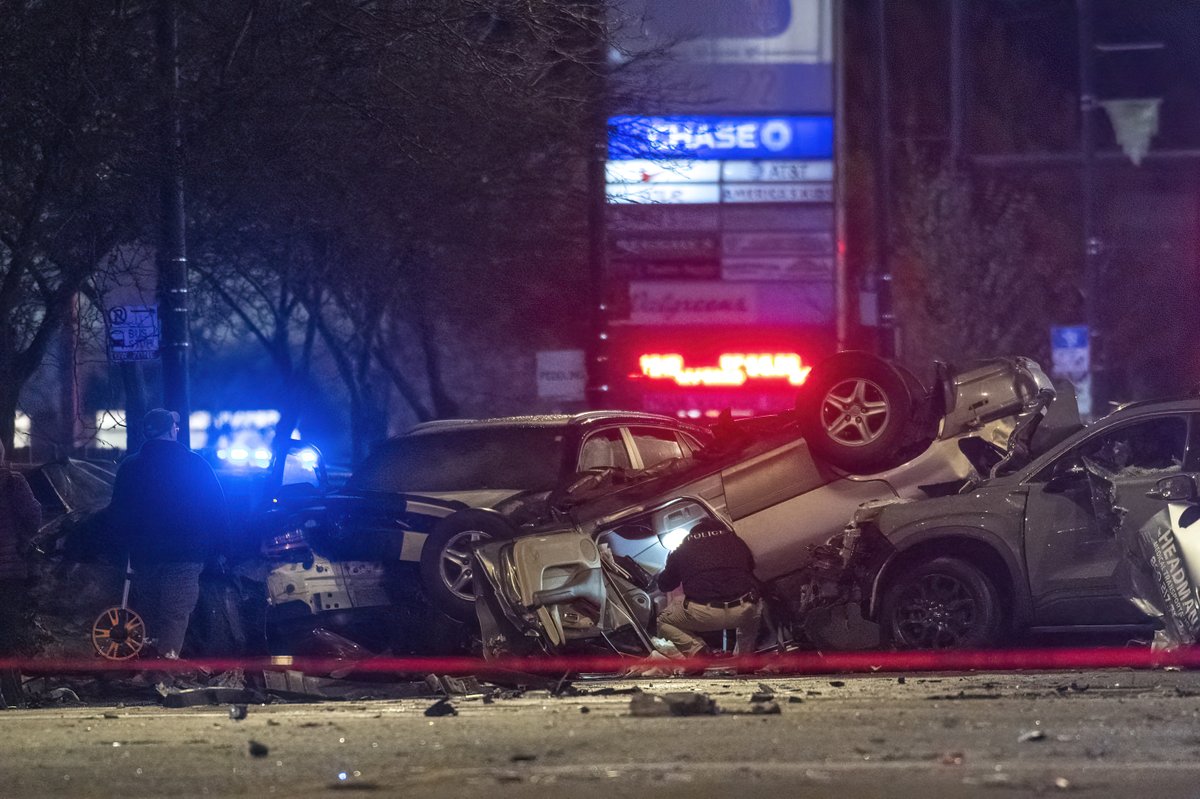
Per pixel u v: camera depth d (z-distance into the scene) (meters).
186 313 64.56
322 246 83.00
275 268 84.56
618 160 90.19
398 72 70.31
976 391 50.03
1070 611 47.25
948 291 189.00
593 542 47.44
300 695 47.53
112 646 50.56
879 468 49.88
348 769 25.94
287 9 69.12
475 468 57.69
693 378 195.38
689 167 95.69
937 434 50.03
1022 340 190.38
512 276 88.31
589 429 58.34
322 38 68.44
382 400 123.88
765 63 197.00
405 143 71.50
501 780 24.33
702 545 48.91
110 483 73.75
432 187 77.19
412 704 39.97
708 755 26.89
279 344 102.81
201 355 134.25
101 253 68.31
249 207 73.56
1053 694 37.16
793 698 36.84
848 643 48.75
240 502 61.66
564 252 89.75
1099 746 27.38
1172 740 28.06
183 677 50.03
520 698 41.62
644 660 47.56
